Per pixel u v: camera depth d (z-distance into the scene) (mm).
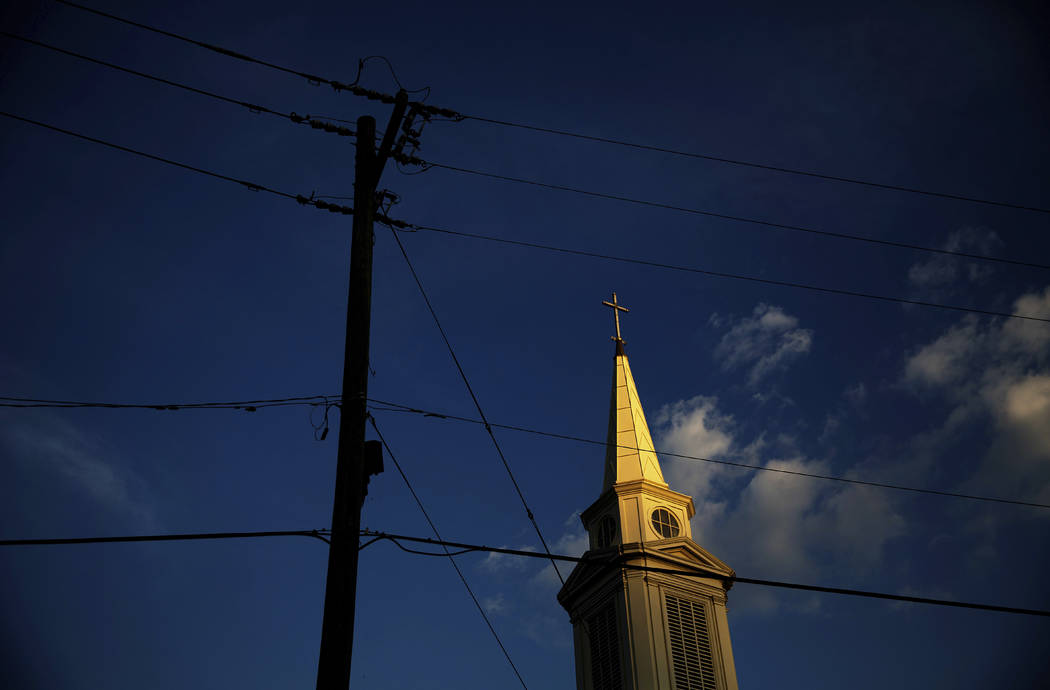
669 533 47844
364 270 18281
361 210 19094
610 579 45938
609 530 48594
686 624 44156
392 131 19844
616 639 44031
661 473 50469
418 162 20359
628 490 48938
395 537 16531
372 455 16922
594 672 44531
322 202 19766
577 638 46688
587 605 46844
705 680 42562
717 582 46375
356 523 15852
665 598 44625
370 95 19875
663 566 45906
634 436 51594
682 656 42938
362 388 16953
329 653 14547
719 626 44812
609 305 58438
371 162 19703
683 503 49375
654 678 41562
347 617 14914
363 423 16719
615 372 55750
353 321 17625
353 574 15352
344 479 16109
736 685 42906
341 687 14289
